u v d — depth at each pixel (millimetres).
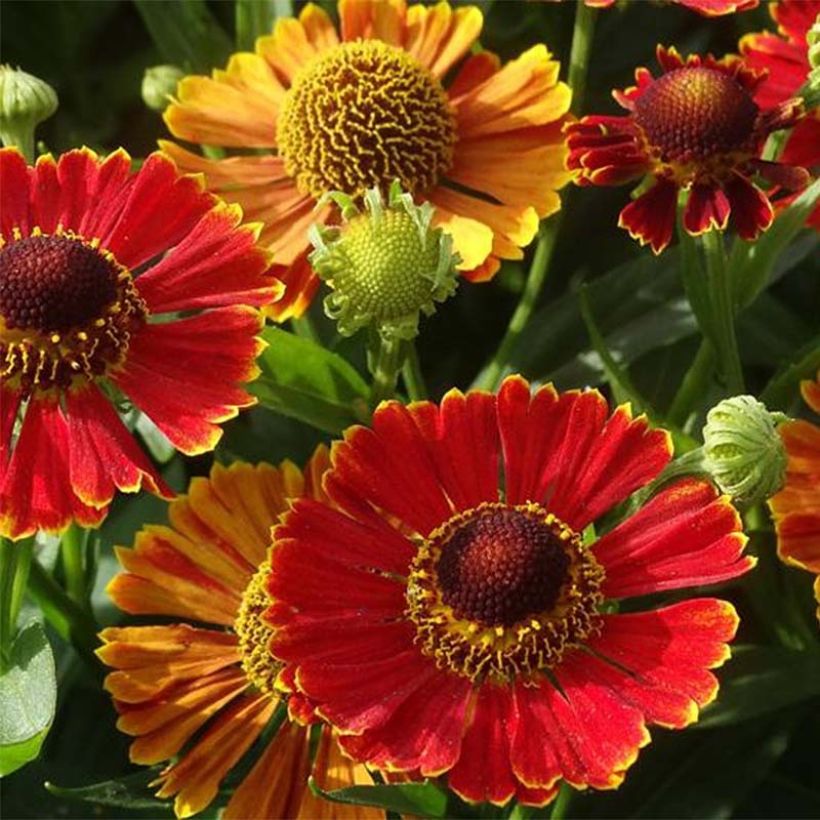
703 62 436
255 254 406
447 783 396
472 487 395
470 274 427
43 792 430
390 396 419
